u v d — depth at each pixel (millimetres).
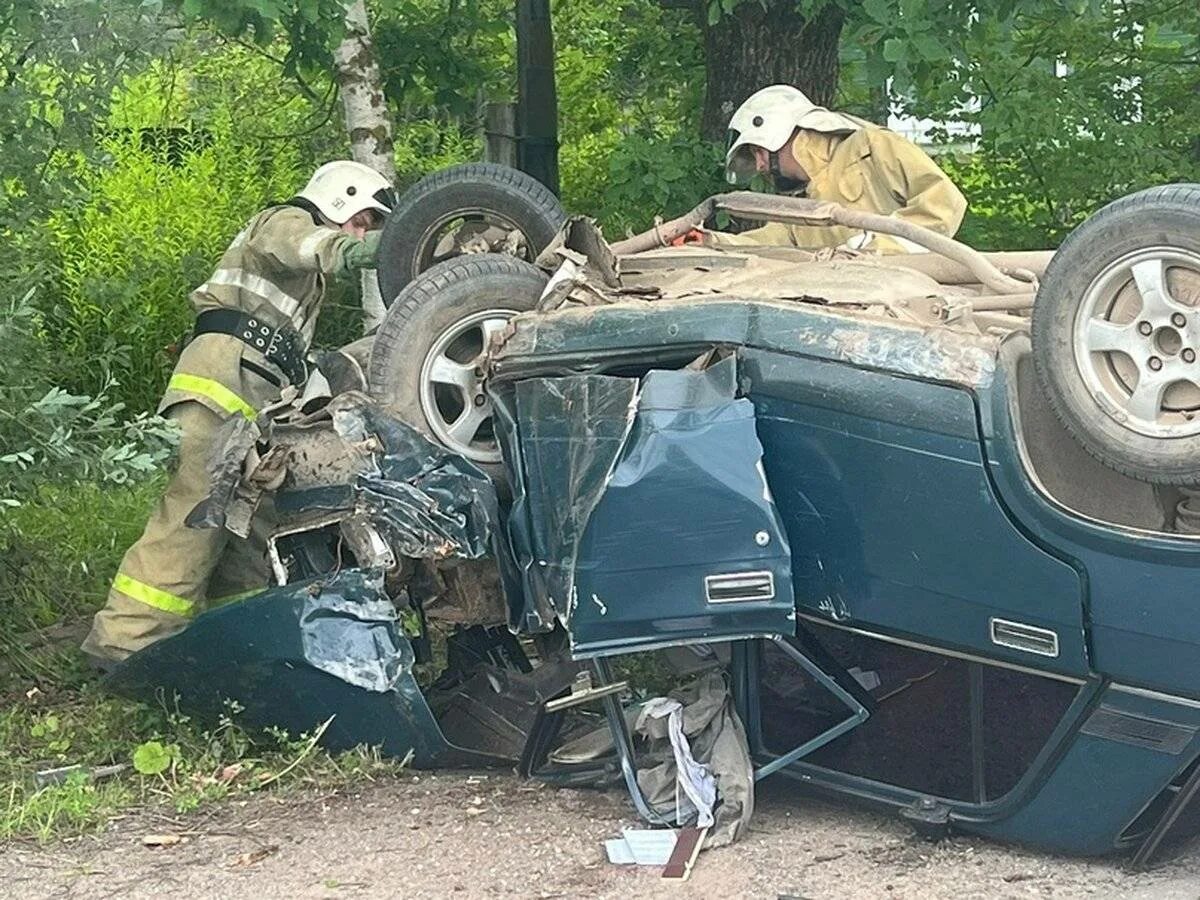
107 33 6434
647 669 5875
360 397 5336
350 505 5297
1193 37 10250
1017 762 4734
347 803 5219
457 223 6328
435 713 5719
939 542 4484
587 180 11352
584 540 4738
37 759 5770
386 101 10078
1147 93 10234
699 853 4699
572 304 5113
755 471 4594
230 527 5375
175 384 6402
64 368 7074
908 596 4566
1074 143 9477
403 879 4609
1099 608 4320
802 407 4637
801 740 5141
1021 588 4398
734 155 6711
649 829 4848
